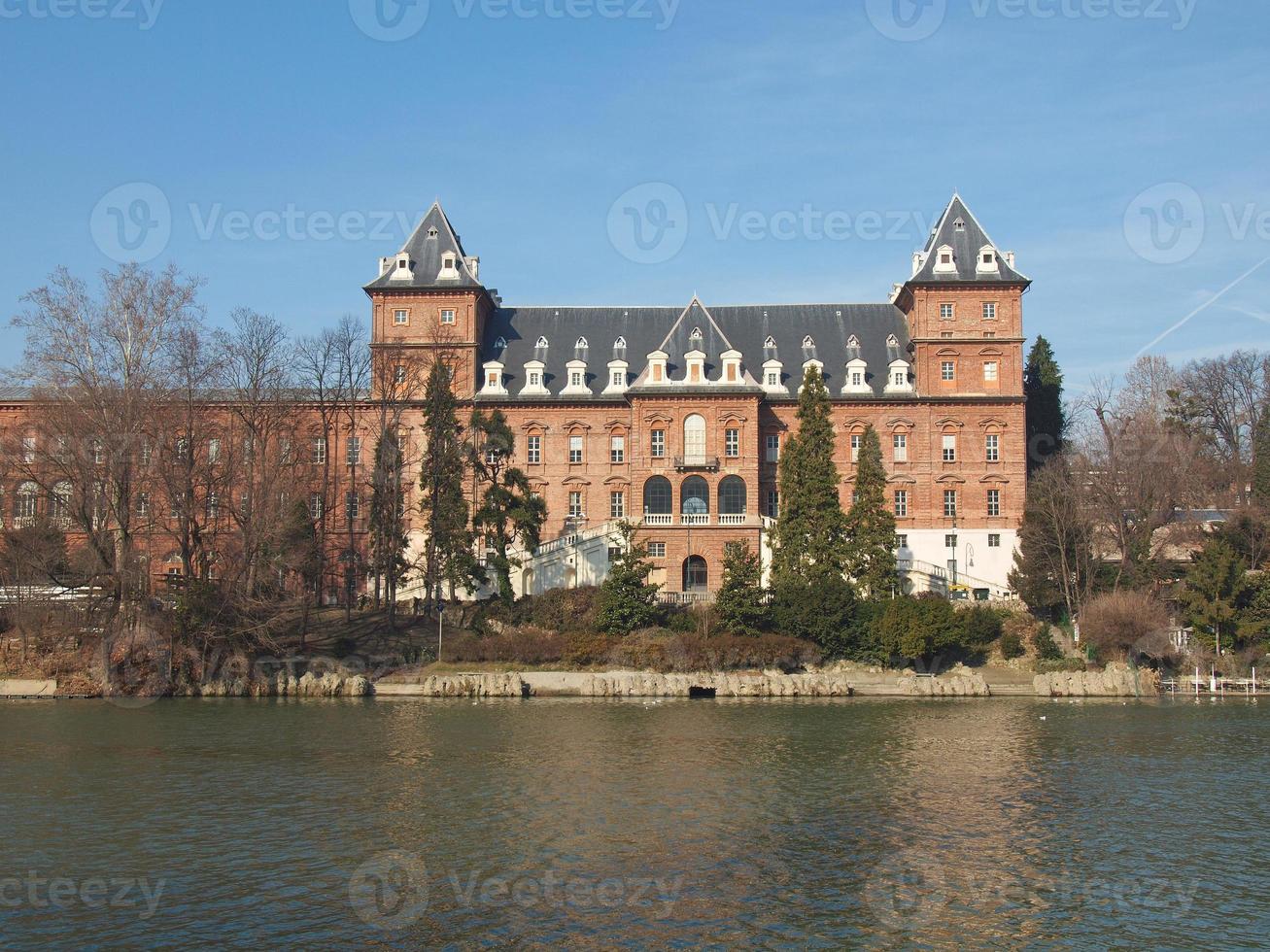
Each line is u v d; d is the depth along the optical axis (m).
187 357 75.25
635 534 91.75
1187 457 97.88
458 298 103.88
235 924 31.84
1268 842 39.62
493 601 86.38
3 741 56.50
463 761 51.94
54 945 30.52
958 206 106.12
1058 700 72.00
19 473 71.75
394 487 87.44
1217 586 79.50
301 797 45.34
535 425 103.81
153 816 42.44
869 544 86.56
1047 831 40.91
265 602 74.06
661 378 99.25
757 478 97.62
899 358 106.12
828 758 52.81
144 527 75.25
